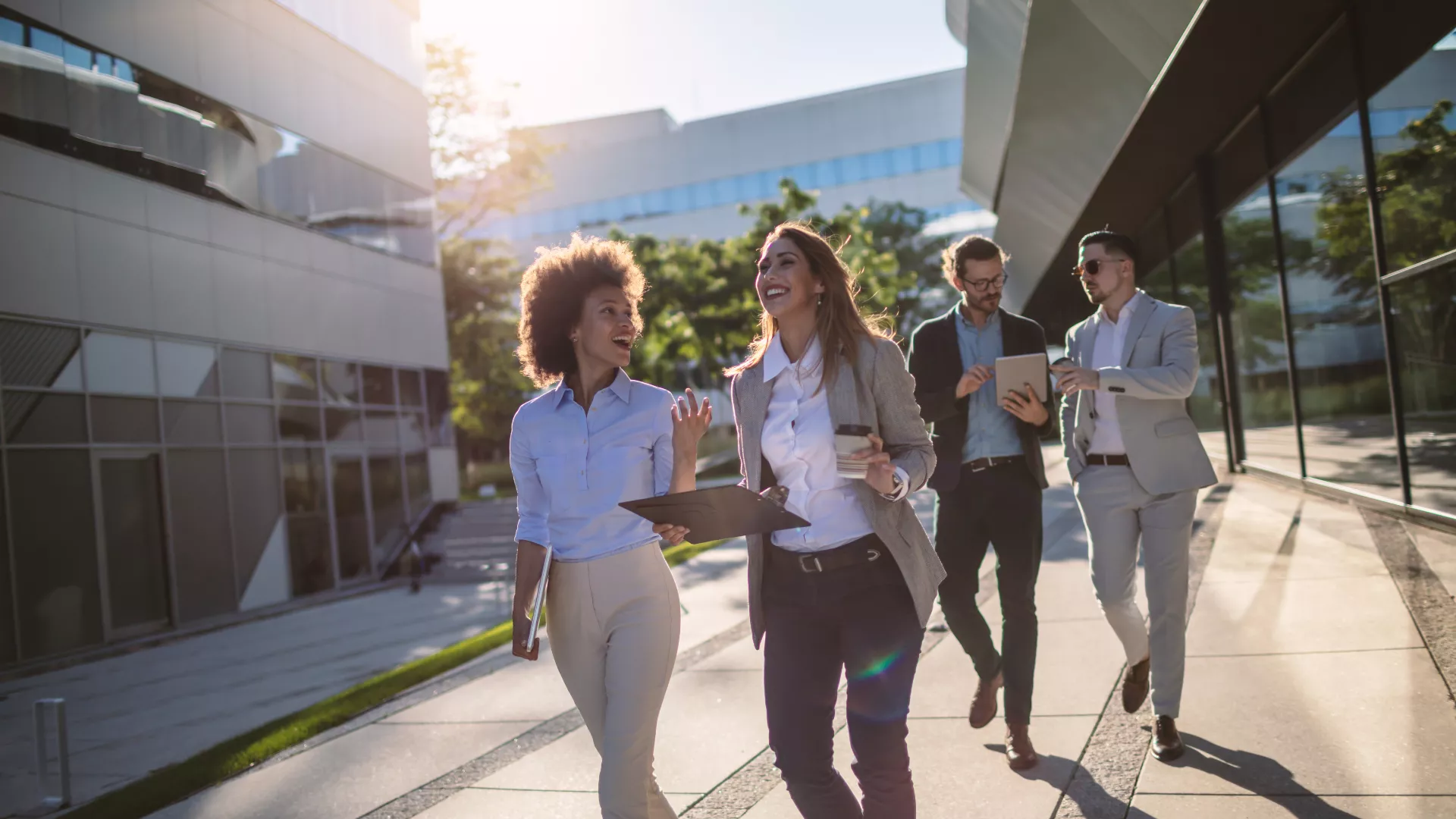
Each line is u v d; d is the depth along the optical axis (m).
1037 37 11.52
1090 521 3.86
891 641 2.51
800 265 2.59
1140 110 10.02
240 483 14.77
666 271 28.88
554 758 4.48
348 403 17.61
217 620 13.96
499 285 41.75
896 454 2.63
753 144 58.09
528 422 2.84
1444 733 3.32
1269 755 3.36
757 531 2.39
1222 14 7.43
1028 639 3.64
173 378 13.58
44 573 11.41
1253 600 5.39
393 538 18.72
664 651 2.67
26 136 11.57
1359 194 7.42
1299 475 9.49
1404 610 4.78
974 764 3.64
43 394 11.58
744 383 2.71
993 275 3.94
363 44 18.73
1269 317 10.08
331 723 6.00
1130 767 3.42
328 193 17.41
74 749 6.92
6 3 11.44
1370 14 6.88
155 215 13.42
